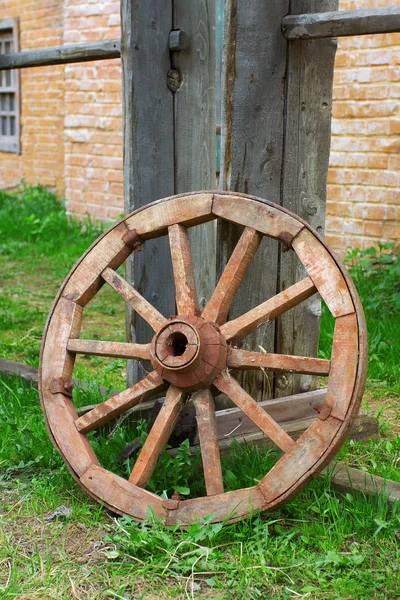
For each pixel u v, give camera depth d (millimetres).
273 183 3570
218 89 7363
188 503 2932
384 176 6754
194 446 3463
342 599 2533
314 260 2955
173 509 2939
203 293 4344
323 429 2812
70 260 8898
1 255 9266
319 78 3568
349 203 6996
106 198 9914
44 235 10000
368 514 3002
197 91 4066
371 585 2592
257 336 3693
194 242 4238
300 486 2814
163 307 4105
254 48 3424
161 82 3918
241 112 3457
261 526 2855
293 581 2635
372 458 3588
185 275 3209
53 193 12164
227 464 3359
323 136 3641
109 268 3357
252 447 3455
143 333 3943
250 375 3717
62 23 11320
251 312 3051
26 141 12625
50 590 2619
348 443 3727
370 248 6688
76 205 10398
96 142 9906
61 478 3363
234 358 3043
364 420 3809
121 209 9734
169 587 2633
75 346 3299
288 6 3443
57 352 3318
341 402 2803
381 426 4004
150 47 3844
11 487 3373
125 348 3232
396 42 6512
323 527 2920
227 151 3471
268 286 3656
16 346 5648
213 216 3203
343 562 2686
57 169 12055
